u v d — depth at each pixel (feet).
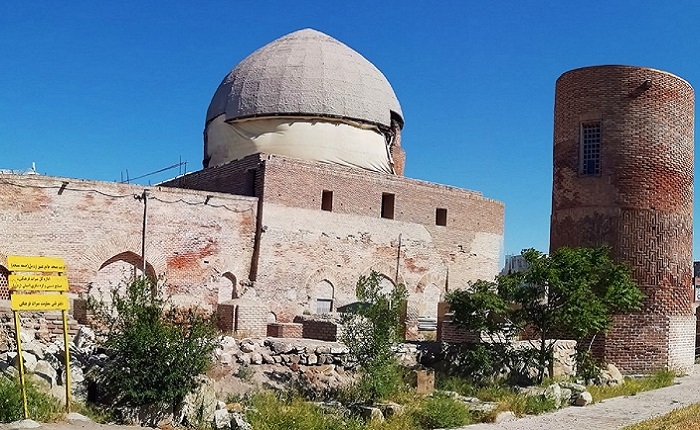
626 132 79.97
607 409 58.03
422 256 104.17
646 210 79.41
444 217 107.86
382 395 53.16
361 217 98.89
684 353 81.82
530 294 66.54
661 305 79.30
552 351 67.67
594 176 81.05
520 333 70.64
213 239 87.10
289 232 92.07
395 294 58.03
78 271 77.77
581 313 65.31
